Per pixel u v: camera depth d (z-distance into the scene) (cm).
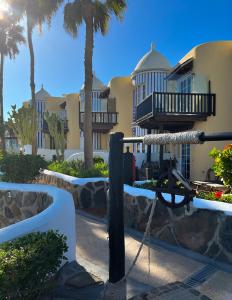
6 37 2530
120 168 292
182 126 1667
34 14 1817
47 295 373
